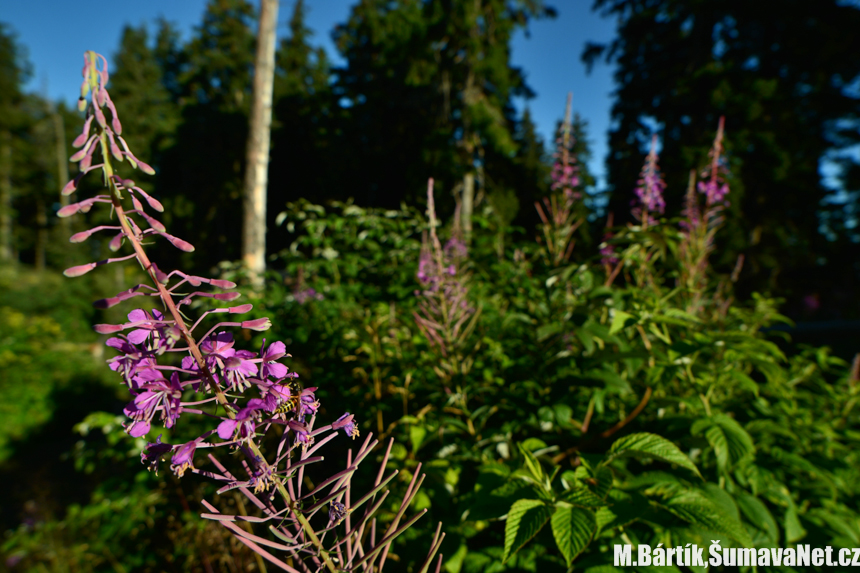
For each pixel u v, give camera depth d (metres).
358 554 1.13
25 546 3.69
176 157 29.92
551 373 2.38
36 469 6.45
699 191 3.34
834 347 7.00
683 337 2.38
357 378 3.29
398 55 16.77
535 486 1.69
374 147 23.25
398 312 3.79
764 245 12.91
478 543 2.11
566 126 2.97
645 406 2.32
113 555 3.30
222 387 0.96
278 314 3.97
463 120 15.51
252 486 0.99
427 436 2.34
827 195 14.09
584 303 2.56
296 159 26.97
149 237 0.92
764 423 2.27
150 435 3.46
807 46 13.68
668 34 16.23
